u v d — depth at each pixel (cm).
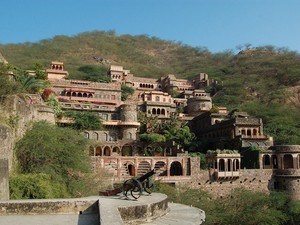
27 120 3616
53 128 3816
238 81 15112
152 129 8281
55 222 1392
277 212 5225
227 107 12269
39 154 3331
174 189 5334
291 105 12875
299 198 6438
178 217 1552
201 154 6912
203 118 9375
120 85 10706
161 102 9825
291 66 15838
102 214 1227
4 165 2355
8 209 1549
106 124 7656
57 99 7544
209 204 4959
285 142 8612
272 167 6819
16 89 4056
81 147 3866
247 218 4884
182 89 14262
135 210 1412
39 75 8325
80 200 1611
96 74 13850
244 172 6444
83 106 8119
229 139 7794
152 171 1691
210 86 15062
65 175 3534
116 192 1936
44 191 2886
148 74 18838
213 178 6197
